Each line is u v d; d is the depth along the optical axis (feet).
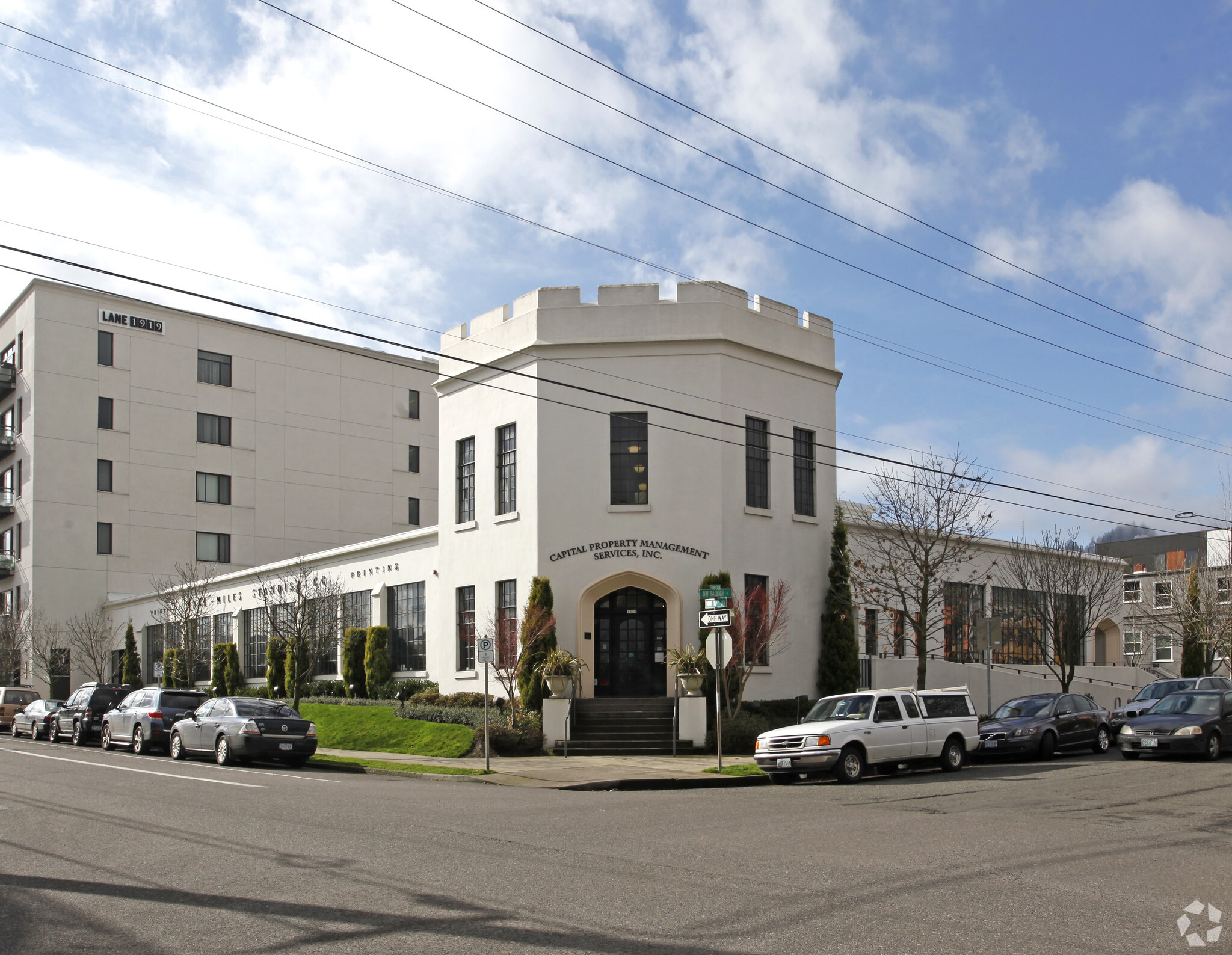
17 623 165.68
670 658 89.15
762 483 96.84
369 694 112.47
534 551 93.04
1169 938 24.29
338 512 197.06
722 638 70.28
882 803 50.44
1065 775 62.80
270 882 30.66
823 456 101.71
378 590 115.34
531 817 45.39
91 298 176.24
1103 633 133.59
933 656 108.78
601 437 93.61
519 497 95.55
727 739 83.20
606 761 77.46
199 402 184.65
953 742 69.21
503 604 97.19
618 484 93.61
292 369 195.21
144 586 176.04
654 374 93.86
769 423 97.50
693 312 94.12
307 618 113.09
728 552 92.02
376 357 205.26
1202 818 43.21
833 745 62.03
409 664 111.45
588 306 94.89
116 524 174.81
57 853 35.70
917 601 95.20
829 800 52.11
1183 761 69.87
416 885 30.07
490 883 30.35
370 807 48.83
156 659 160.76
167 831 40.68
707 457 92.58
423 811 47.57
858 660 99.04
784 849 36.09
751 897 28.37
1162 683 94.07
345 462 199.00
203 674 149.79
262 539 188.14
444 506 104.94
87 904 27.91
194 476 182.70
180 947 23.71
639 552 91.76
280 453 192.03
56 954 23.24
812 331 102.53
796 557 97.66
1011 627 117.91
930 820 43.42
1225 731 71.10
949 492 95.66
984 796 52.75
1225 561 145.18
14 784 59.77
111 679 170.40
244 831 40.65
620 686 92.32
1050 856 34.37
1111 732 87.30
